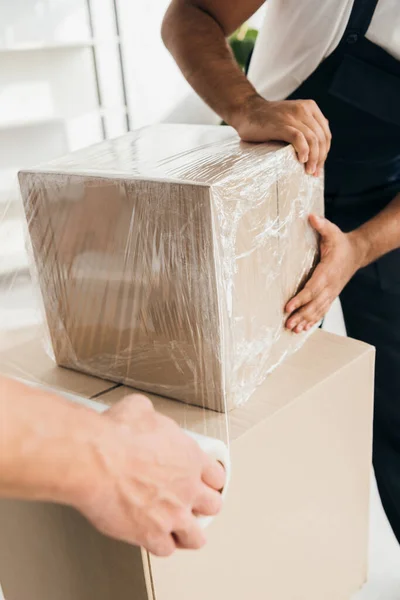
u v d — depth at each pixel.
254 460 0.78
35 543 0.83
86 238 0.79
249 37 2.15
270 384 0.86
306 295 0.89
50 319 0.89
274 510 0.84
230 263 0.73
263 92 1.24
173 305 0.76
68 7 2.76
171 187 0.69
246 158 0.78
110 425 0.49
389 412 1.27
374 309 1.27
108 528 0.50
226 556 0.78
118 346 0.84
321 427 0.88
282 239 0.83
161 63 3.01
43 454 0.44
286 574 0.91
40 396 0.46
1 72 2.74
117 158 0.84
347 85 1.14
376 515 1.42
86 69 2.91
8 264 0.97
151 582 0.70
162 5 2.94
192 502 0.54
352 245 0.96
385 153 1.20
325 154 0.88
